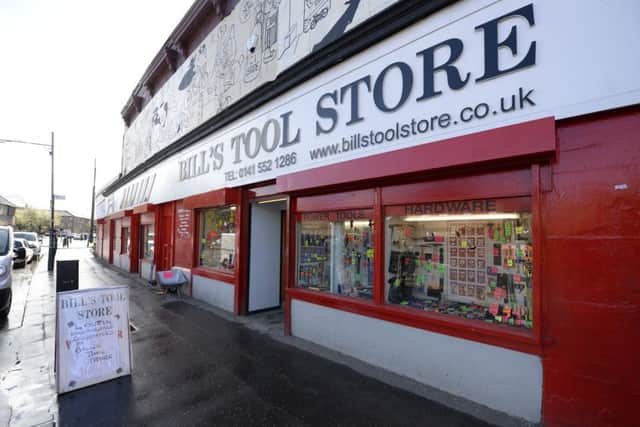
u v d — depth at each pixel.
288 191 5.16
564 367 2.64
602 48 2.50
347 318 4.40
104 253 19.55
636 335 2.37
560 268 2.68
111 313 3.84
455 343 3.31
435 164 3.30
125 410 3.13
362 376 3.77
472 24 3.21
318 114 4.88
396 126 3.81
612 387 2.44
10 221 55.25
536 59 2.79
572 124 2.67
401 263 4.05
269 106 5.92
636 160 2.42
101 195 21.08
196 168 8.34
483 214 3.29
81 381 3.53
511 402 2.92
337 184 4.40
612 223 2.48
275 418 2.99
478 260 3.46
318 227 5.11
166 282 8.17
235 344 4.87
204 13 8.47
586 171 2.60
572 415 2.60
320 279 5.04
